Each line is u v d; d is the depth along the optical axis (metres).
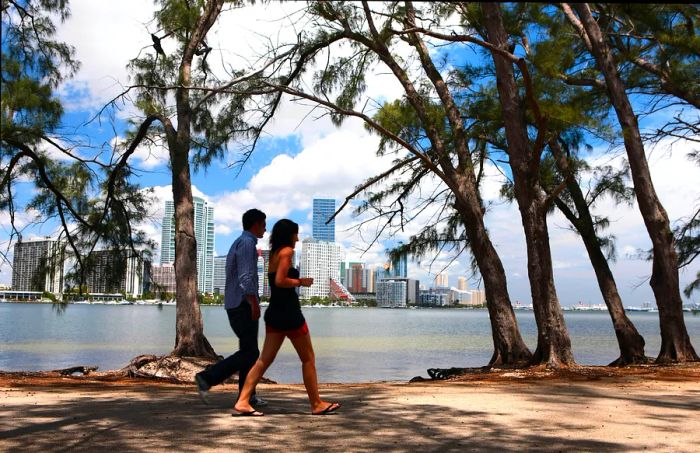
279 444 4.80
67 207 15.65
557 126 12.13
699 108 14.62
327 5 12.84
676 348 14.02
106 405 6.86
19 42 13.76
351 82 14.76
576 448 4.77
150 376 12.20
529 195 12.95
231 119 14.48
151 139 15.94
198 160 15.00
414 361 26.16
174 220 15.02
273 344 6.14
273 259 6.16
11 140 10.39
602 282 16.17
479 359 27.52
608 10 14.27
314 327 76.25
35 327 61.06
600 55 14.44
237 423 5.66
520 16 13.45
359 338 48.91
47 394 8.15
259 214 6.43
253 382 6.14
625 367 13.62
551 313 12.91
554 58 11.21
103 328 60.38
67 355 27.28
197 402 7.18
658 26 13.73
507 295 14.42
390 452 4.57
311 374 6.25
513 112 13.13
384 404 7.11
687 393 8.58
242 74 13.95
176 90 14.92
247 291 6.08
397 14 12.81
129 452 4.45
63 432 5.16
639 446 4.86
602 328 90.81
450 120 14.84
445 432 5.36
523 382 10.51
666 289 14.19
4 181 13.73
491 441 5.00
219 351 30.08
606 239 16.48
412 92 14.95
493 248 14.59
